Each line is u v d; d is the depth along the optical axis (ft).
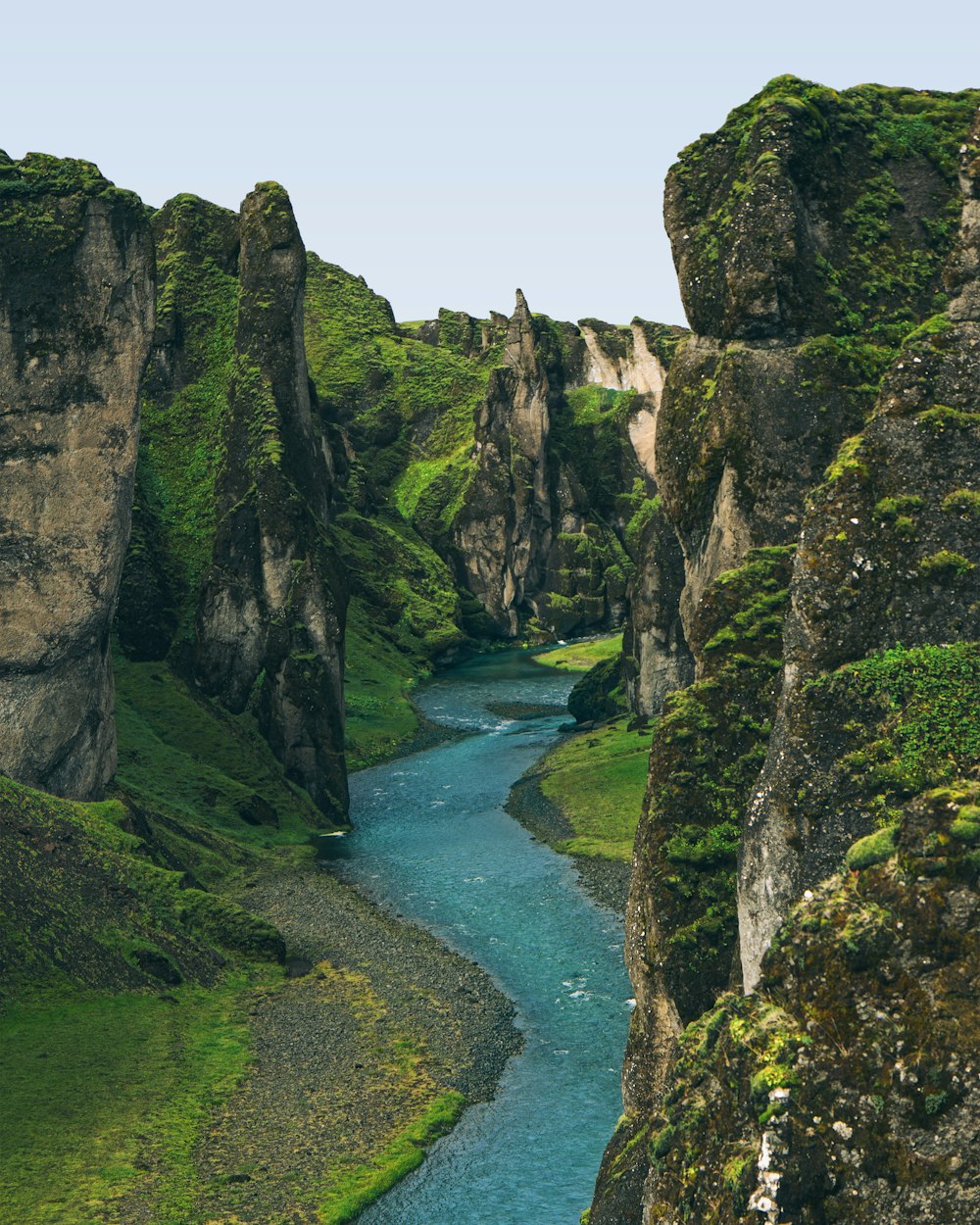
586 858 246.27
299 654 308.60
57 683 224.12
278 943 192.44
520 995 177.78
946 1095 54.80
